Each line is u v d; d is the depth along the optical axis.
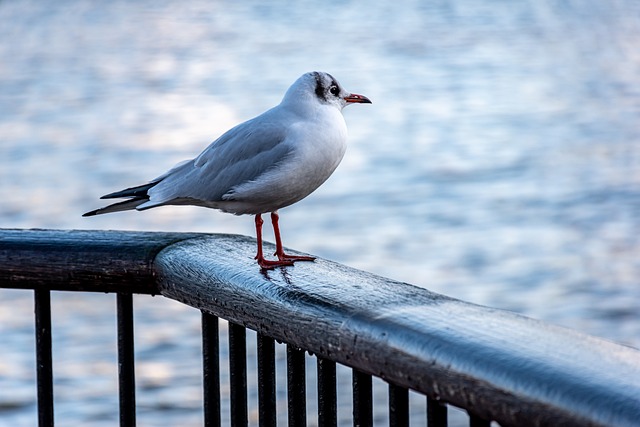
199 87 48.94
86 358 14.30
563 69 53.66
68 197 26.09
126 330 3.43
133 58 61.72
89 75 52.94
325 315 2.67
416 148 32.00
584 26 79.50
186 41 73.69
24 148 32.62
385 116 39.00
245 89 48.28
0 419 12.18
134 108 41.72
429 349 2.30
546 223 22.62
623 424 1.86
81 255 3.41
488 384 2.12
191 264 3.25
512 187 26.33
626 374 1.98
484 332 2.28
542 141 33.03
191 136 34.94
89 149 32.31
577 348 2.13
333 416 2.80
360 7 101.12
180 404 12.85
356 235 21.95
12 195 26.28
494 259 19.88
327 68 56.62
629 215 23.14
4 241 3.49
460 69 54.59
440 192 25.83
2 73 54.00
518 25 81.19
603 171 27.95
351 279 2.98
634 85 46.62
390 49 65.50
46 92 46.50
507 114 38.84
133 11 96.94
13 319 15.80
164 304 16.53
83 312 16.03
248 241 3.57
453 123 37.00
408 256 20.39
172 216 23.52
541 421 2.00
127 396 3.39
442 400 2.28
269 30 81.75
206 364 3.25
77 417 12.42
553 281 18.36
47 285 3.44
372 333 2.49
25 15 90.50
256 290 2.96
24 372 13.66
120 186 27.44
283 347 12.80
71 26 83.62
